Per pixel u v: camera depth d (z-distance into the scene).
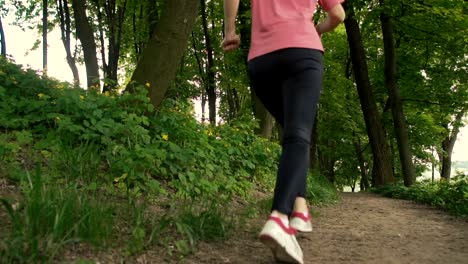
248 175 6.39
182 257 2.56
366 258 2.89
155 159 4.66
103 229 2.55
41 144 4.24
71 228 2.41
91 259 2.25
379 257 2.93
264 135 12.25
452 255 3.07
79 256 2.27
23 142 4.16
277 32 2.59
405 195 9.96
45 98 4.82
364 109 14.45
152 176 4.73
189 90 17.92
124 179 4.07
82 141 4.50
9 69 5.73
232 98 21.62
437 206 7.43
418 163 23.02
